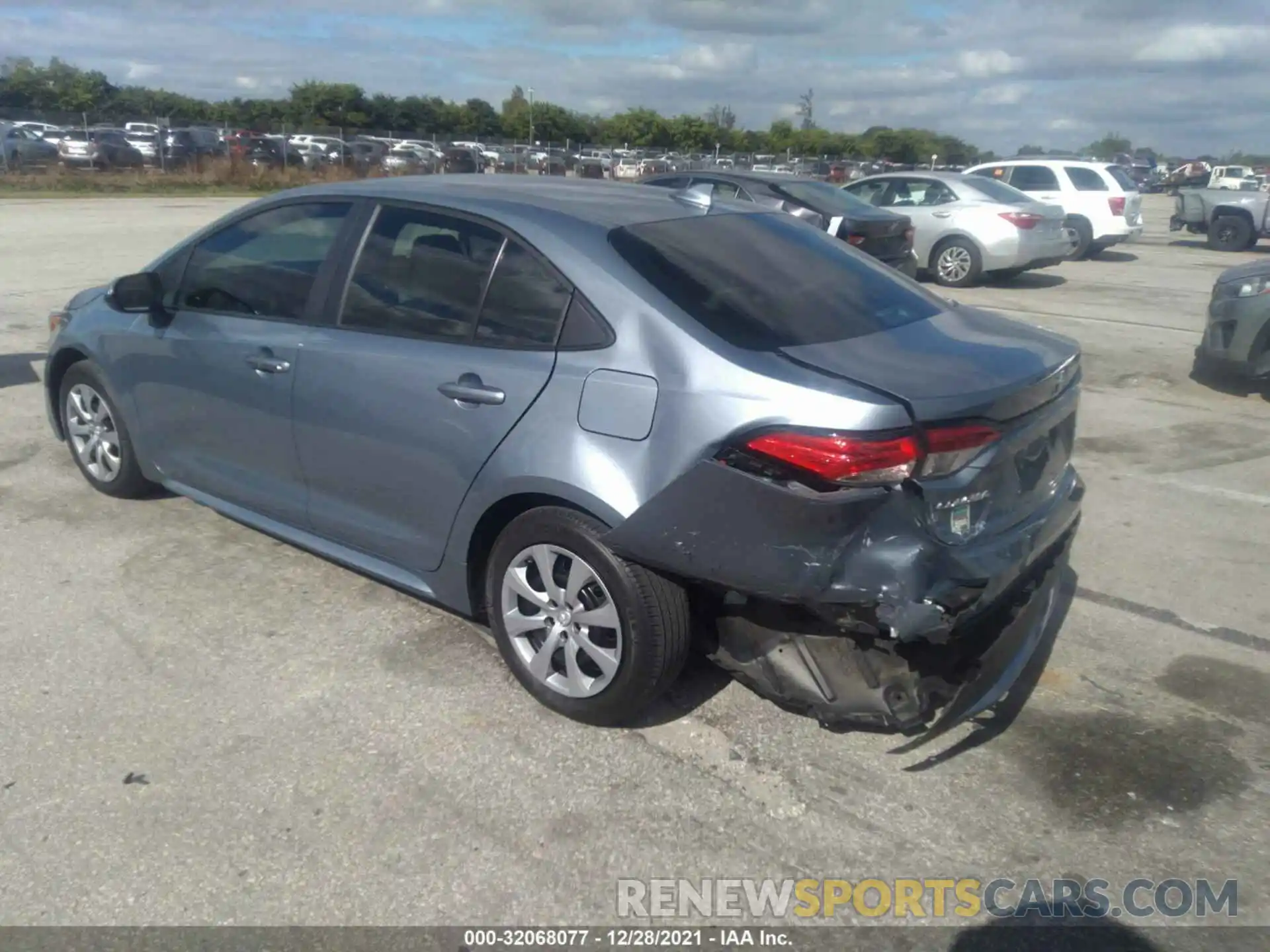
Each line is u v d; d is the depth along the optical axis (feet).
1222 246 68.23
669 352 10.73
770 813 10.71
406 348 12.75
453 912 9.34
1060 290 48.62
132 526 17.24
